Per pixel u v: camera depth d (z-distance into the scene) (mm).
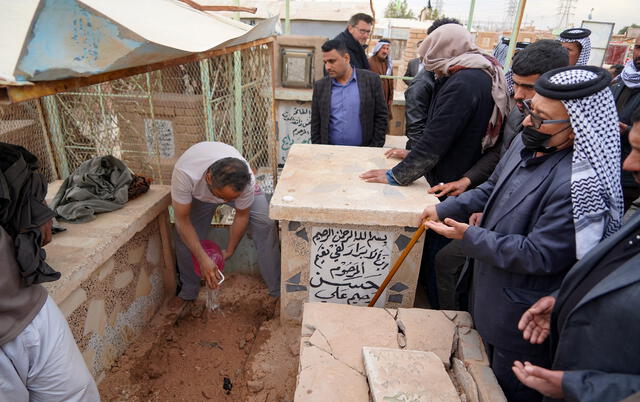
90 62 1201
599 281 1170
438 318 2023
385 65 5414
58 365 1526
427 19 12422
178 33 1650
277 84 5207
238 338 2697
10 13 1159
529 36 8609
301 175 2539
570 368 1186
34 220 1458
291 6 8023
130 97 3551
